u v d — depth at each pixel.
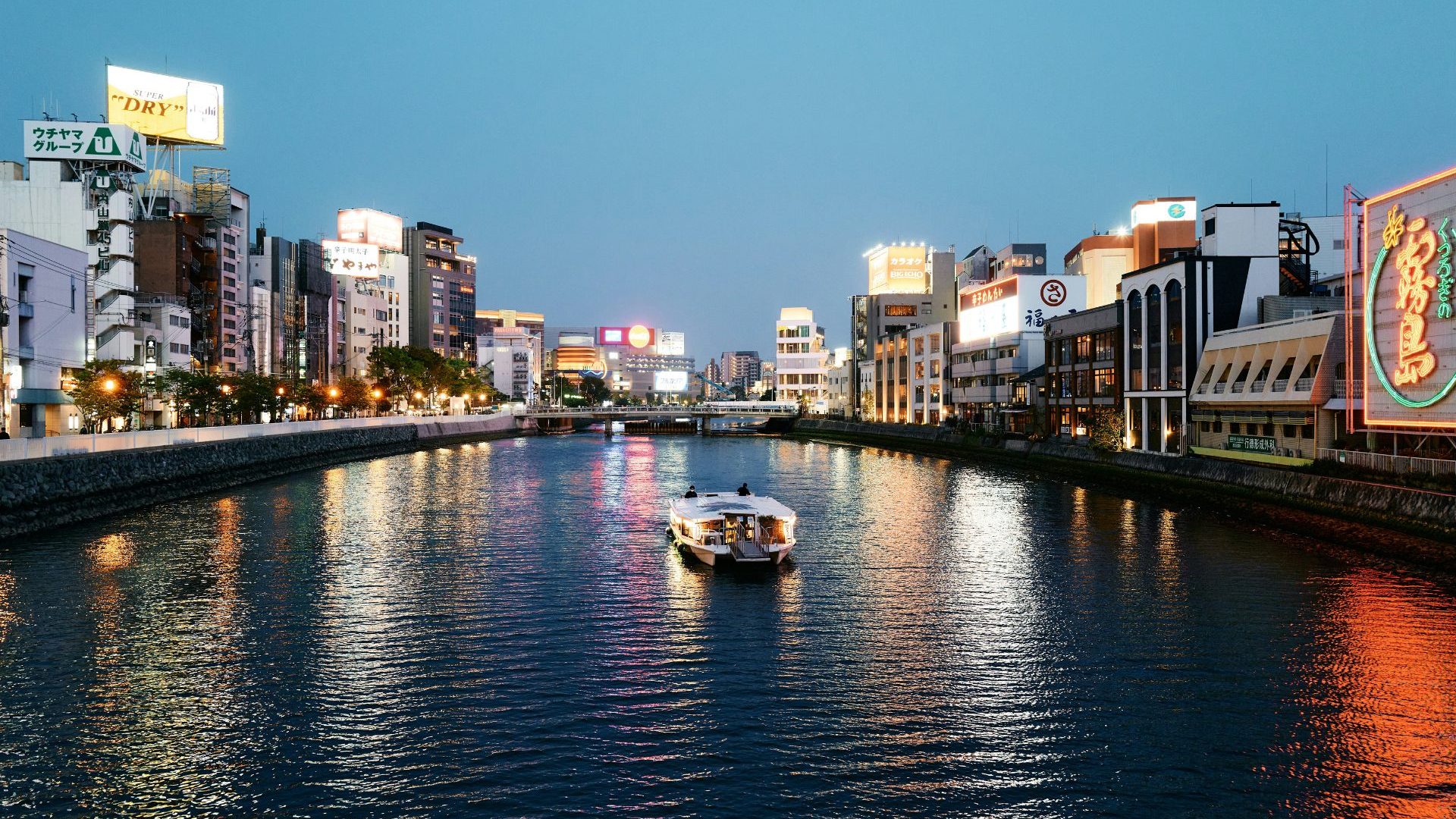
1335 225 110.69
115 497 59.78
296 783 22.28
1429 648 31.72
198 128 127.00
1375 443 56.41
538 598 38.94
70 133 100.25
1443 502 43.56
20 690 27.81
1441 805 21.31
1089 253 136.50
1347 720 25.77
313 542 51.53
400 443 134.62
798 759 23.50
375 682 28.56
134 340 98.50
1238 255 82.88
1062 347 103.31
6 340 71.12
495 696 27.47
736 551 45.16
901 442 136.38
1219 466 66.38
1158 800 21.58
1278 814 21.02
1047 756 23.69
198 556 47.00
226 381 105.50
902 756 23.67
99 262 98.06
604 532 56.38
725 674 29.42
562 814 20.89
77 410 81.12
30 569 43.22
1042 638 33.28
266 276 150.75
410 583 41.50
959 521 60.53
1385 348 52.94
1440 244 47.72
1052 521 59.91
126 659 30.56
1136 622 35.19
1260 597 38.59
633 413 193.25
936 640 33.12
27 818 20.69
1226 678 29.03
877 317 176.00
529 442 166.12
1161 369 82.19
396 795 21.70
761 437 188.12
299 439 97.75
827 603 38.38
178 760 23.41
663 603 38.31
